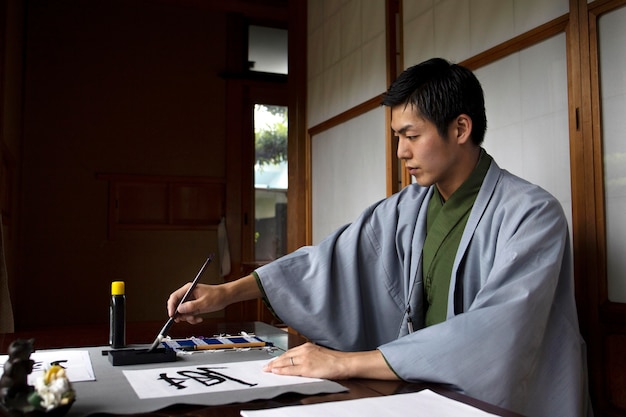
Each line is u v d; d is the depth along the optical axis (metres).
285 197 6.29
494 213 1.17
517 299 0.98
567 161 1.76
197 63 6.04
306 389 0.86
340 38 3.44
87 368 1.00
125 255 5.75
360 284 1.37
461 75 1.19
